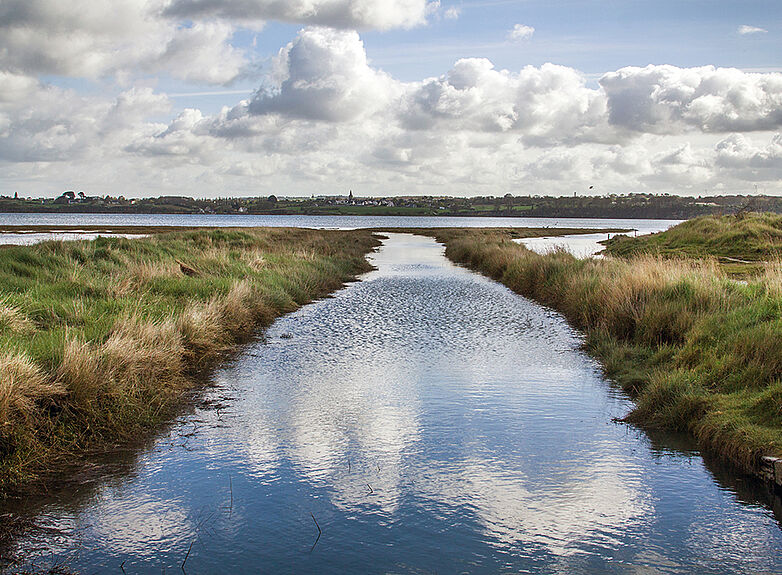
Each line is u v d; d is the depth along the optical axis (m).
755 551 5.23
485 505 5.99
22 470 6.31
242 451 7.23
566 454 7.22
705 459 7.09
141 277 15.59
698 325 10.92
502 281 25.91
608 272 18.17
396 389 9.80
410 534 5.44
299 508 5.89
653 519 5.75
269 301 17.28
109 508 5.81
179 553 5.08
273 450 7.27
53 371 7.62
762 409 7.36
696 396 8.14
